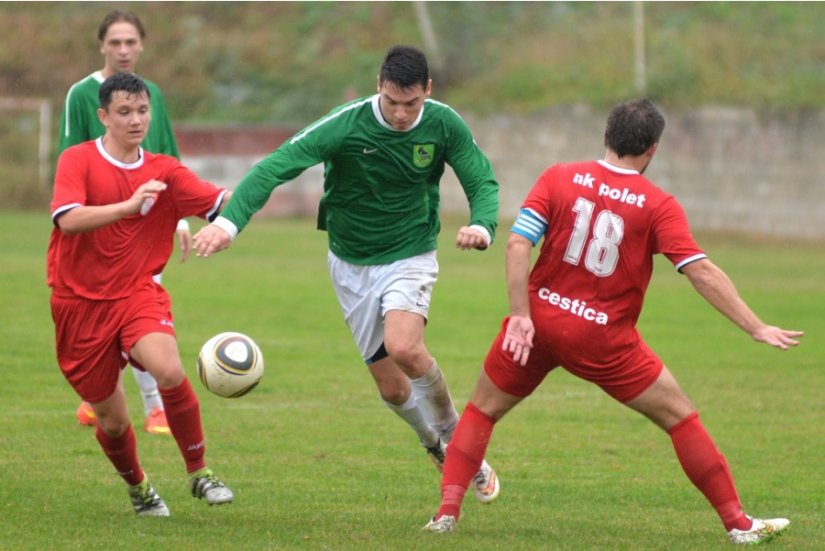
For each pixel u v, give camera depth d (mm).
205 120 119438
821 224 92688
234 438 29578
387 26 127250
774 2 115625
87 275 20312
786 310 56562
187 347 43469
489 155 107500
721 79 102938
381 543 18734
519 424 32344
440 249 85438
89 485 23719
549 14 121875
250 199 20844
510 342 18781
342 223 23406
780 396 36969
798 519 22469
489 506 23125
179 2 131625
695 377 40188
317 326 49750
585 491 24719
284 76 123750
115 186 20734
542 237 21266
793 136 93625
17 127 113250
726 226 96375
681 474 26562
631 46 111812
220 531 19641
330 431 30734
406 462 27375
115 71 29156
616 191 18906
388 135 22062
